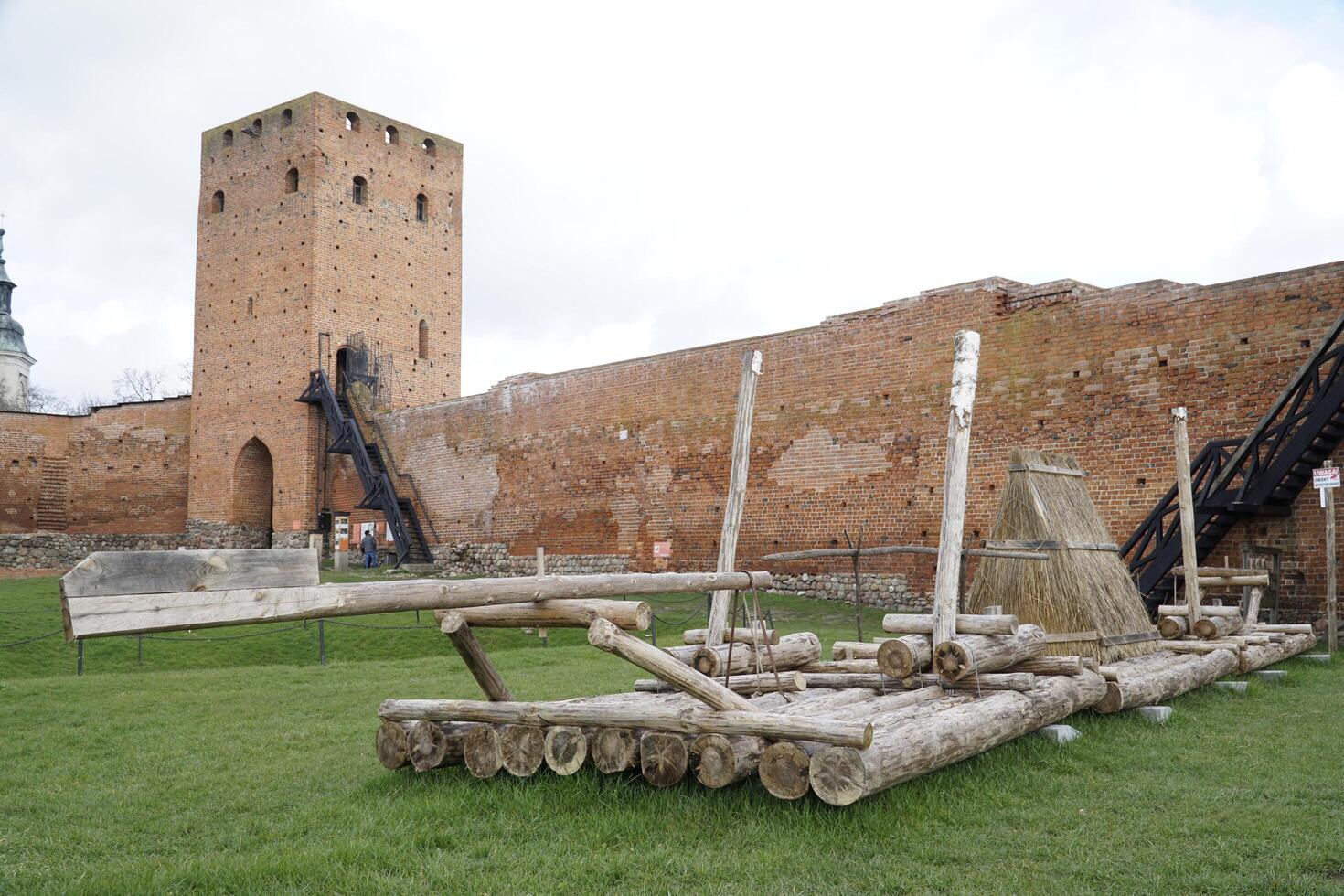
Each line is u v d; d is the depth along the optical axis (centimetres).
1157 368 1853
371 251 4044
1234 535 1705
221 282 4172
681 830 577
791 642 900
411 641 1859
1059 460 1102
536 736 664
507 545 3222
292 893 488
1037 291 2036
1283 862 517
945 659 773
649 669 633
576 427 3025
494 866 530
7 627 1956
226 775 741
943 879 504
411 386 4119
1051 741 774
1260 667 1195
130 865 536
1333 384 1547
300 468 3859
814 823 577
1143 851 540
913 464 2206
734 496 934
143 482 4309
